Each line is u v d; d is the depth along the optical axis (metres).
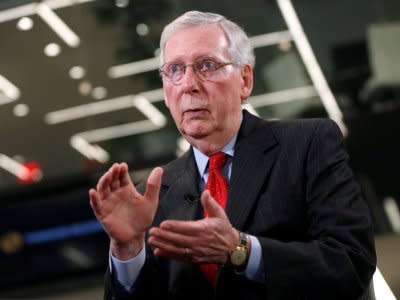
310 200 2.18
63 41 10.88
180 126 2.32
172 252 1.93
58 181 11.23
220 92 2.29
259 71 10.12
